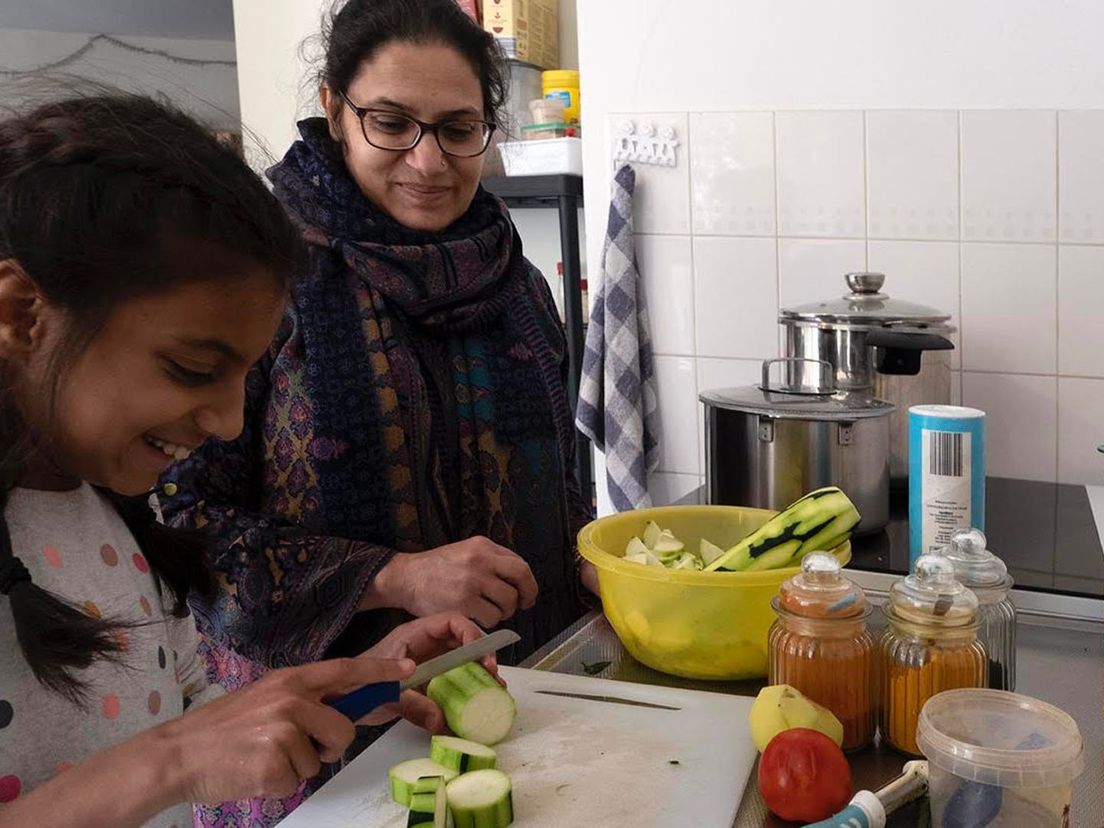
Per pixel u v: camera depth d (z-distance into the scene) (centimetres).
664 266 205
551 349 142
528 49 233
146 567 89
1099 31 170
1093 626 115
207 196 70
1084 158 174
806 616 86
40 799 67
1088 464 181
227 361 71
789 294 197
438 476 126
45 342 67
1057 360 180
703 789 81
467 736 88
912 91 183
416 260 125
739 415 145
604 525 116
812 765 76
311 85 140
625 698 98
